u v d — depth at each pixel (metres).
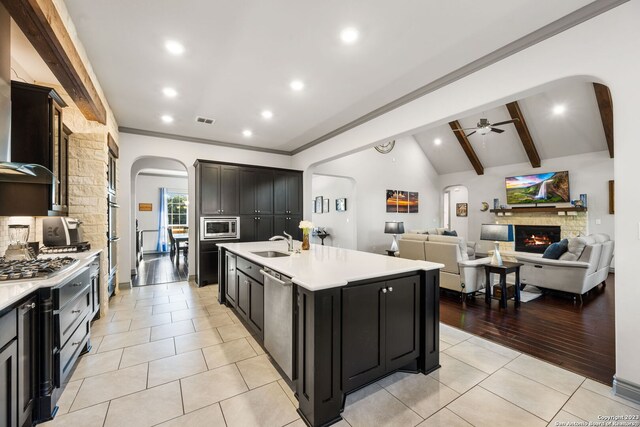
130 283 4.67
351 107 3.87
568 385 2.01
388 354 2.00
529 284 4.48
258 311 2.56
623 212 1.85
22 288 1.51
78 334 2.19
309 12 2.09
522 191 7.49
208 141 5.45
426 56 2.65
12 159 2.12
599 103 5.39
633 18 1.83
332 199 8.37
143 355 2.42
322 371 1.64
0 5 1.55
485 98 2.67
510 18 2.14
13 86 2.13
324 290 1.67
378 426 1.62
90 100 2.77
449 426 1.61
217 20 2.17
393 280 2.04
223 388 1.97
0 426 1.28
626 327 1.85
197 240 4.97
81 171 3.27
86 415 1.69
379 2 1.99
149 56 2.65
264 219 5.46
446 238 4.29
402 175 8.51
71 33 2.14
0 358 1.27
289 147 6.08
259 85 3.23
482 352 2.51
